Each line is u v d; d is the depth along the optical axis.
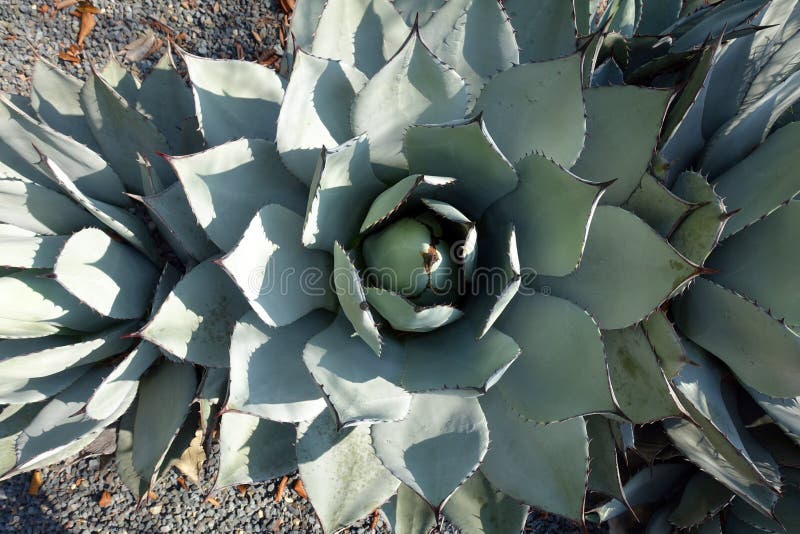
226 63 0.65
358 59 0.70
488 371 0.57
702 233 0.65
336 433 0.67
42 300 0.71
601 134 0.66
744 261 0.72
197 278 0.63
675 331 0.70
